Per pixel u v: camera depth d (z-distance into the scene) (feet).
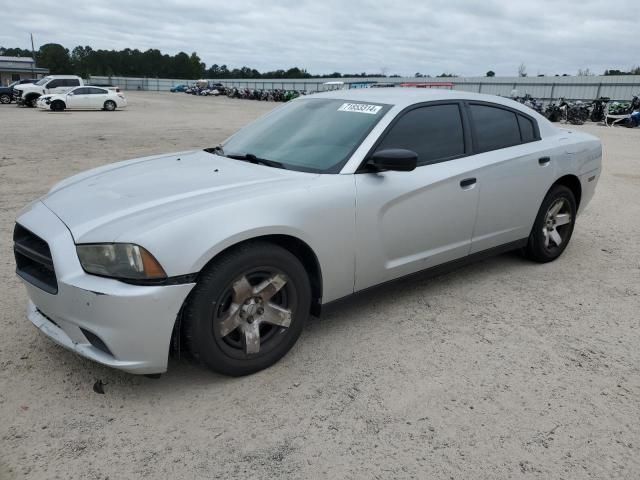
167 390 9.18
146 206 9.11
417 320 12.00
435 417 8.57
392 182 11.06
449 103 12.91
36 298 9.19
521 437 8.14
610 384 9.61
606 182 30.14
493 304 12.94
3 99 112.78
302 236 9.66
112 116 80.28
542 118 15.46
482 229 13.33
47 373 9.60
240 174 10.63
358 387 9.36
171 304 8.28
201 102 155.43
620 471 7.47
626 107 81.66
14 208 21.36
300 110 13.29
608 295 13.64
